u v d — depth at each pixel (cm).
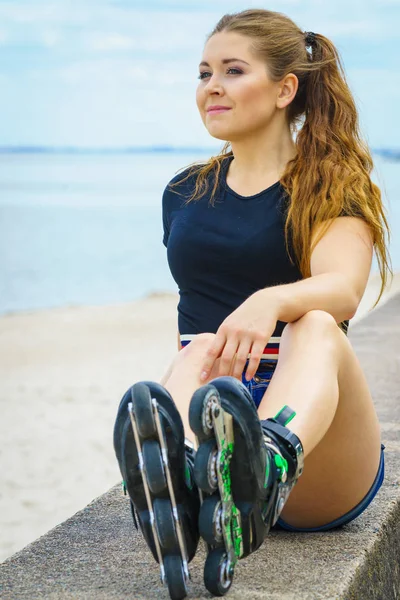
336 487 227
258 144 259
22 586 199
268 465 179
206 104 260
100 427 918
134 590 194
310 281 223
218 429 165
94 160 16288
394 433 337
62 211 4934
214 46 256
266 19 257
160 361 1277
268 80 253
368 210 242
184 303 263
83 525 244
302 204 244
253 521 180
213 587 178
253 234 249
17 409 997
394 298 746
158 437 167
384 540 236
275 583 196
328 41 265
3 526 650
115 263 2852
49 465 792
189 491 175
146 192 6831
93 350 1378
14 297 2209
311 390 196
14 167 12700
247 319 211
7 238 3609
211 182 265
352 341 552
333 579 198
